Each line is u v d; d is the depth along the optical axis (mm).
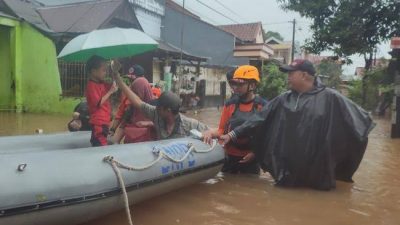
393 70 13078
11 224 3117
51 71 14461
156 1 23891
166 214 4250
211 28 27828
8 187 3102
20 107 14836
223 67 25078
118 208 3984
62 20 15266
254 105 5734
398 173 6277
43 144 5125
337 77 39031
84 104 6762
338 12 18031
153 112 5203
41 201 3238
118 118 5867
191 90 20984
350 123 5035
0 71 14898
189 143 5055
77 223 3678
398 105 10898
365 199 4859
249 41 31406
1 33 14836
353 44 17812
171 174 4527
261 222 4059
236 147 5855
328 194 5039
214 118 16625
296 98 5316
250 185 5371
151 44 5195
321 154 5125
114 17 15602
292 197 4891
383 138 10875
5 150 4766
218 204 4594
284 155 5289
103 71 5180
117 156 4027
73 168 3574
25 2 16000
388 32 17781
